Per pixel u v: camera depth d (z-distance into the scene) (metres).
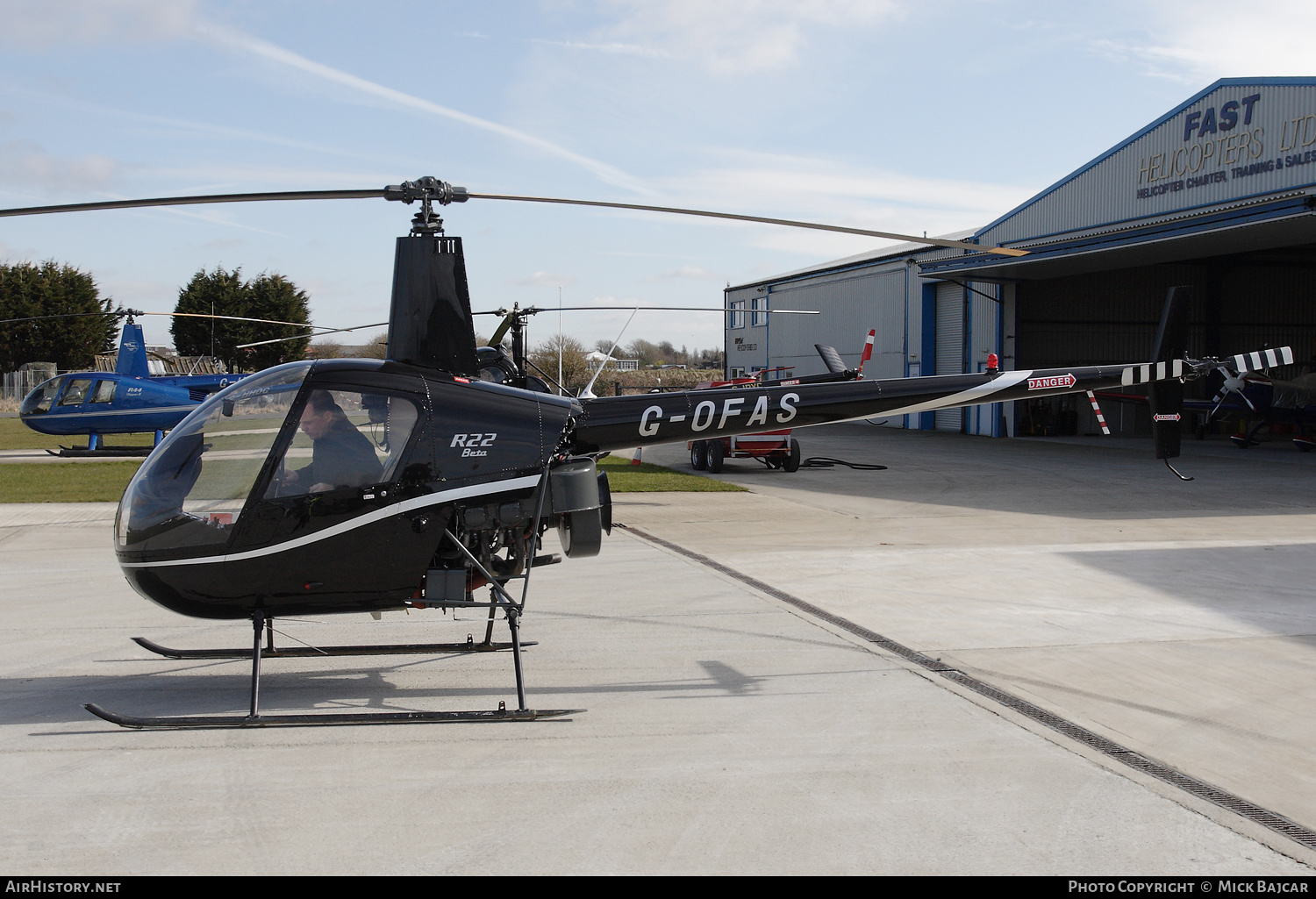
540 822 3.61
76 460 20.58
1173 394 8.08
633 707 4.98
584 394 10.09
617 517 12.45
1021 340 29.50
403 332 5.21
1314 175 17.53
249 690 5.34
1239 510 12.98
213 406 4.91
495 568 5.38
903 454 22.91
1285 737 4.52
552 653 6.03
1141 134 21.94
